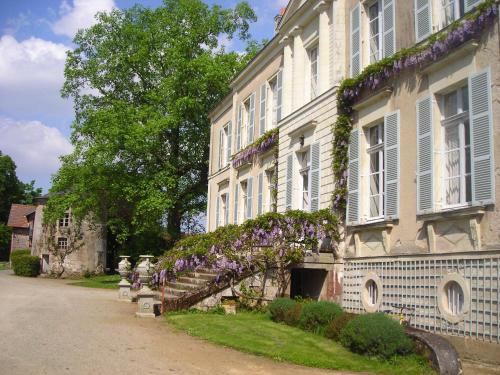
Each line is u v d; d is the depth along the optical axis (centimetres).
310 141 1417
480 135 825
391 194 1043
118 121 2683
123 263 1906
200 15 2977
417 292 946
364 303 1102
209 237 1505
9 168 6125
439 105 956
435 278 905
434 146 937
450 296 876
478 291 808
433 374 711
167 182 2777
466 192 884
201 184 3091
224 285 1374
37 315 1207
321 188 1332
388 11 1128
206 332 1014
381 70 1109
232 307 1317
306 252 1281
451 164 926
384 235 1052
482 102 827
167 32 2883
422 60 979
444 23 979
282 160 1592
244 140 2091
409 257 977
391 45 1112
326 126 1327
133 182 2795
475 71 859
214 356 816
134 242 3431
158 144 2769
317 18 1470
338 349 870
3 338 869
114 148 2688
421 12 1012
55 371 652
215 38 3038
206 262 1361
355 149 1195
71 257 3906
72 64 3022
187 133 2950
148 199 2669
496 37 820
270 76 1836
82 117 2988
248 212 1922
